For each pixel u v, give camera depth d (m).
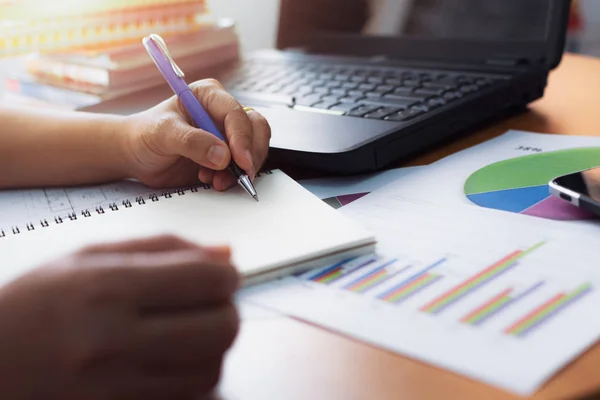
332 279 0.36
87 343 0.24
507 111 0.66
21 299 0.25
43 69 0.82
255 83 0.71
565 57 0.91
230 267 0.27
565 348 0.28
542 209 0.43
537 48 0.67
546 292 0.33
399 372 0.28
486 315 0.31
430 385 0.27
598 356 0.28
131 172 0.52
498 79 0.63
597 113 0.64
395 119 0.55
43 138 0.53
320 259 0.37
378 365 0.28
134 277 0.25
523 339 0.29
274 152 0.51
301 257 0.37
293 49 0.86
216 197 0.46
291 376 0.28
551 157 0.52
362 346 0.30
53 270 0.26
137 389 0.25
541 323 0.30
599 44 1.35
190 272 0.26
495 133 0.61
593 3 1.43
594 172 0.45
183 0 0.81
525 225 0.41
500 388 0.26
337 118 0.57
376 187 0.49
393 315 0.32
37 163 0.53
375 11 0.79
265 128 0.50
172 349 0.25
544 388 0.26
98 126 0.53
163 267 0.26
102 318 0.24
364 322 0.31
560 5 0.65
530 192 0.46
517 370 0.27
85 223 0.43
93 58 0.75
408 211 0.44
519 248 0.38
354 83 0.67
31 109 0.57
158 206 0.45
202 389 0.26
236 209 0.44
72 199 0.50
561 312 0.31
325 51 0.83
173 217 0.43
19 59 0.88
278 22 0.87
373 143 0.50
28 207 0.49
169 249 0.29
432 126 0.55
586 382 0.26
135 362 0.25
